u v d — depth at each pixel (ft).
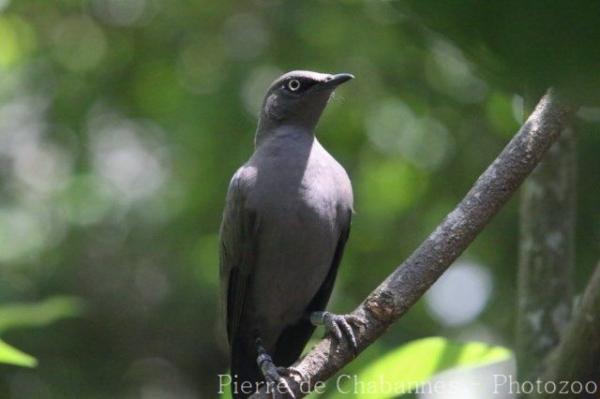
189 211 49.60
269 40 47.21
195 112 47.47
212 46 48.55
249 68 47.01
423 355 16.48
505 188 13.98
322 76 24.81
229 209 24.39
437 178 45.88
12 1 50.42
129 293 55.47
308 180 23.52
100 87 50.83
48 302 26.86
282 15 46.96
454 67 43.06
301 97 24.64
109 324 55.67
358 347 15.05
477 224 14.12
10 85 52.24
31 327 51.60
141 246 53.42
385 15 41.60
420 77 44.88
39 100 52.26
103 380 55.72
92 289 54.29
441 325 45.21
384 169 46.96
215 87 47.42
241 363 25.31
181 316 55.42
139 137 51.93
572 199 22.00
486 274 44.55
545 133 13.85
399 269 14.84
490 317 44.68
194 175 48.67
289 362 25.54
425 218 46.03
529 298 21.76
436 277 14.44
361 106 45.93
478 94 43.70
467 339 44.93
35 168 54.34
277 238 23.54
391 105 45.96
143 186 53.57
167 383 58.90
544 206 21.97
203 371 59.11
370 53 45.03
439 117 45.39
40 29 51.34
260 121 26.05
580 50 3.52
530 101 3.93
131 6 50.37
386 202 47.09
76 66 51.34
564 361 9.99
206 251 49.70
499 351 16.35
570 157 22.06
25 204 53.42
